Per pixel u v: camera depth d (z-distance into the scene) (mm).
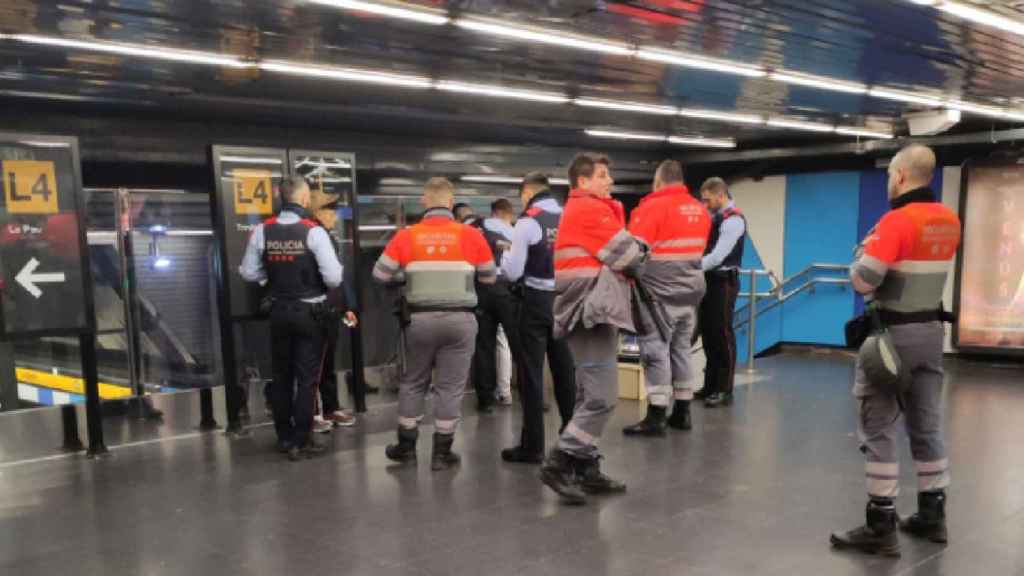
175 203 5930
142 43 4812
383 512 3666
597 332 3611
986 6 4168
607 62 5555
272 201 5355
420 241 4234
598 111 7852
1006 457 4590
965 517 3561
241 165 5207
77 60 5203
